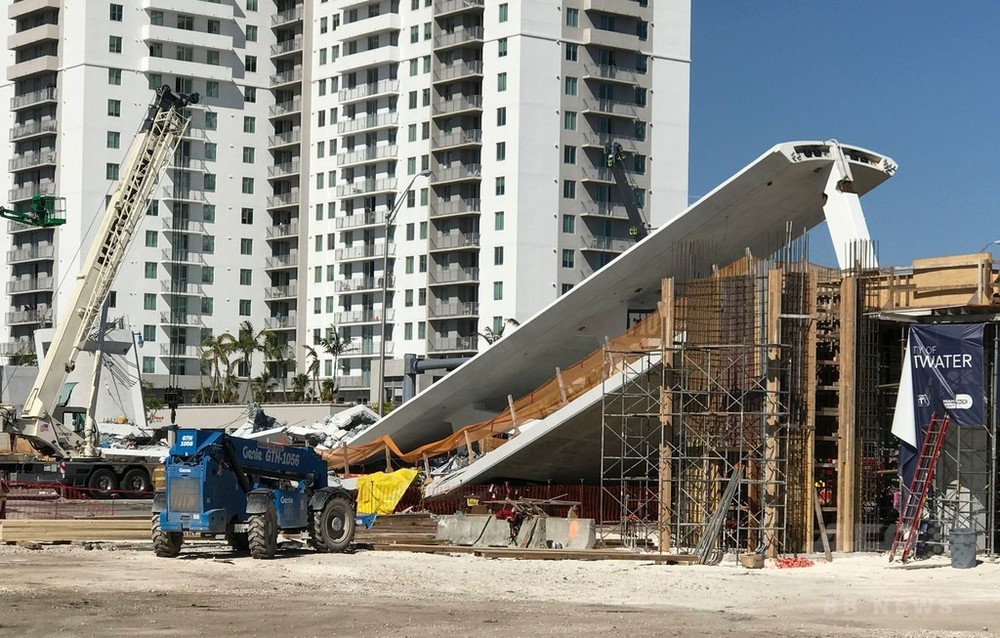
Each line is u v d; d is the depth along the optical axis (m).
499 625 19.39
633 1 123.12
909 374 33.66
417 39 125.38
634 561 31.34
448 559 30.59
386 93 126.81
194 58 134.12
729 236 44.81
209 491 28.86
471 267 122.31
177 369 133.12
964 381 32.75
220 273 134.88
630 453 44.88
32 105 134.62
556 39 120.00
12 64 139.88
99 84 130.62
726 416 34.00
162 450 60.94
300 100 135.50
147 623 19.11
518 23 118.56
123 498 53.69
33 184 135.50
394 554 31.58
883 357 37.62
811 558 32.75
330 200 132.88
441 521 34.91
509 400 46.16
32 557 29.53
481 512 36.69
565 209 120.06
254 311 136.62
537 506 36.09
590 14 121.75
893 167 41.19
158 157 55.22
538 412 45.03
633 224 123.00
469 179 120.56
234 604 21.44
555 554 31.62
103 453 57.81
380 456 56.91
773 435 33.06
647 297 46.56
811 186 42.41
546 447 43.91
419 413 52.31
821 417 36.72
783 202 43.25
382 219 127.69
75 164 130.88
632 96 123.94
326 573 26.69
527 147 118.50
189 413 94.62
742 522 34.31
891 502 36.66
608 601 23.27
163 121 55.19
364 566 28.22
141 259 131.12
